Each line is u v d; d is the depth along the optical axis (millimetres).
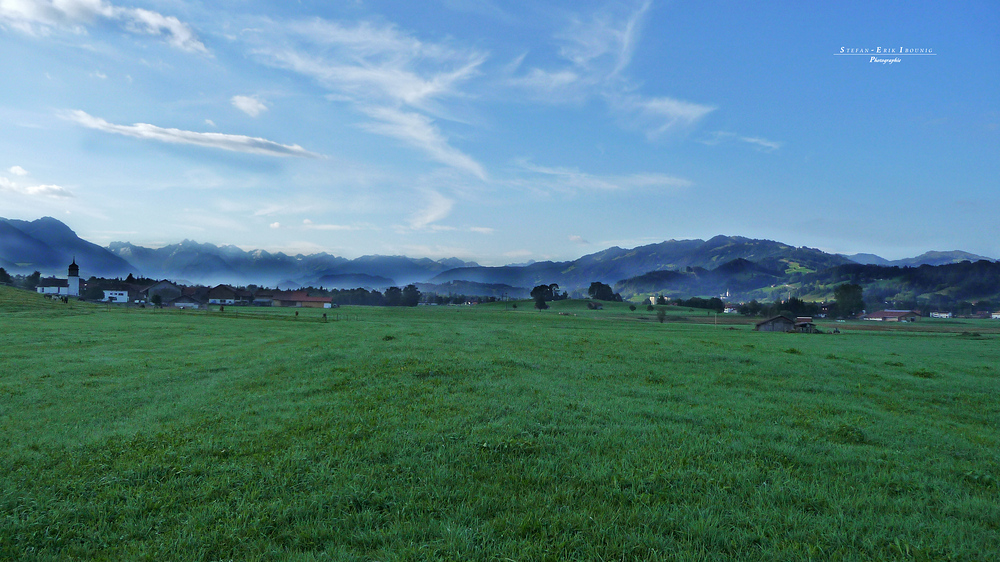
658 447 11453
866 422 14727
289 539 7734
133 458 11273
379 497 8797
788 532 7668
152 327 61500
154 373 25688
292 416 14695
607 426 13172
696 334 77375
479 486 9328
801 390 19859
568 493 8906
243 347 39938
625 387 18891
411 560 6910
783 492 9086
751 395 18375
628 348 31078
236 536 7754
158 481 9945
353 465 10383
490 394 16922
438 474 9773
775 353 31250
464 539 7348
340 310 166000
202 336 51656
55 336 45781
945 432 14055
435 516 8281
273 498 9055
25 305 90000
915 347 56625
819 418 14961
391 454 10992
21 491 9539
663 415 14531
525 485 9344
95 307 108938
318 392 18281
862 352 40656
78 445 12602
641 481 9320
